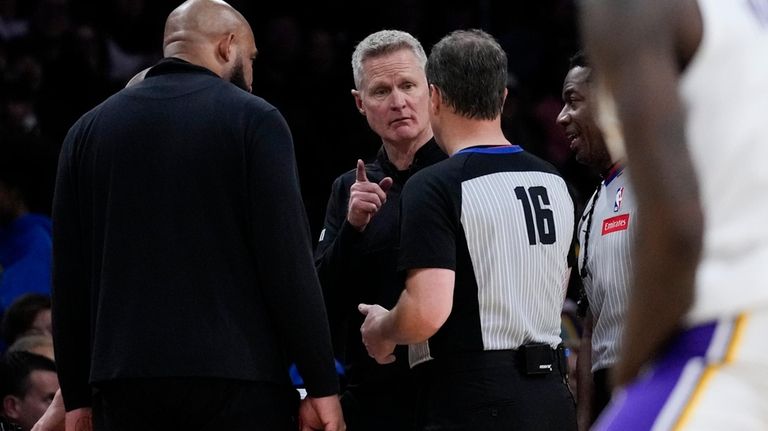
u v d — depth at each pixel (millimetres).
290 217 10227
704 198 5688
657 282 5180
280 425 10352
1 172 20656
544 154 29375
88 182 10719
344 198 13305
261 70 28406
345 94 28328
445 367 10680
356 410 12359
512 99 26531
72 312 10906
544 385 10719
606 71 5395
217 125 10367
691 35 5574
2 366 14336
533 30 32406
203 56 10984
